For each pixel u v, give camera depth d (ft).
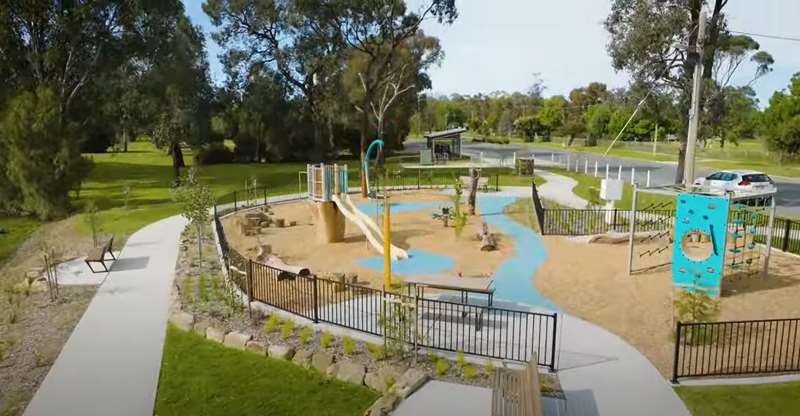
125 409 24.30
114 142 221.46
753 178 79.61
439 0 124.16
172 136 130.00
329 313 34.99
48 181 77.36
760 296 39.52
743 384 25.88
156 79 120.06
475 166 143.74
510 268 47.80
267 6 134.62
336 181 58.59
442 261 50.55
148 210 80.23
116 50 107.55
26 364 29.25
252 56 148.97
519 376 23.82
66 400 25.11
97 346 31.09
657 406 23.97
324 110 177.17
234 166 161.38
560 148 242.37
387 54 142.61
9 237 68.28
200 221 51.03
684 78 89.76
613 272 46.09
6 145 78.23
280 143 174.81
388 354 28.91
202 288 40.83
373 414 23.08
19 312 37.37
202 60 147.84
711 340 27.55
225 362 28.89
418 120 344.49
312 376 27.22
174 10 114.32
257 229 65.26
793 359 28.55
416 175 128.57
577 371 27.20
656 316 35.53
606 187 61.62
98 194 100.99
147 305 37.99
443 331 32.19
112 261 50.34
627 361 28.37
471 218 73.05
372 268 48.24
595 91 333.21
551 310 36.58
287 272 35.24
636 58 90.99
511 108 363.56
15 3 94.94
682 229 40.29
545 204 82.89
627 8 91.97
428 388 25.44
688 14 87.25
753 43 112.37
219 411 24.03
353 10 121.60
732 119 137.49
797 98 151.33
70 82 110.93
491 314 35.35
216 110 156.15
